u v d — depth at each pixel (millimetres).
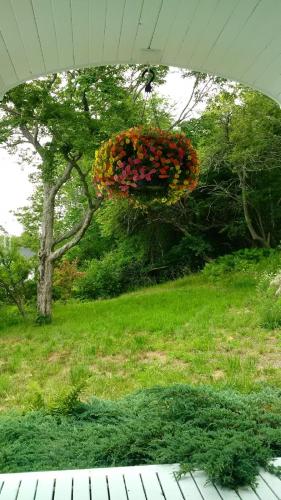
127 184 4000
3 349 10156
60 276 19531
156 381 6867
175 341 9203
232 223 19719
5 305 15156
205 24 3414
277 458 3006
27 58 3645
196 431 3547
